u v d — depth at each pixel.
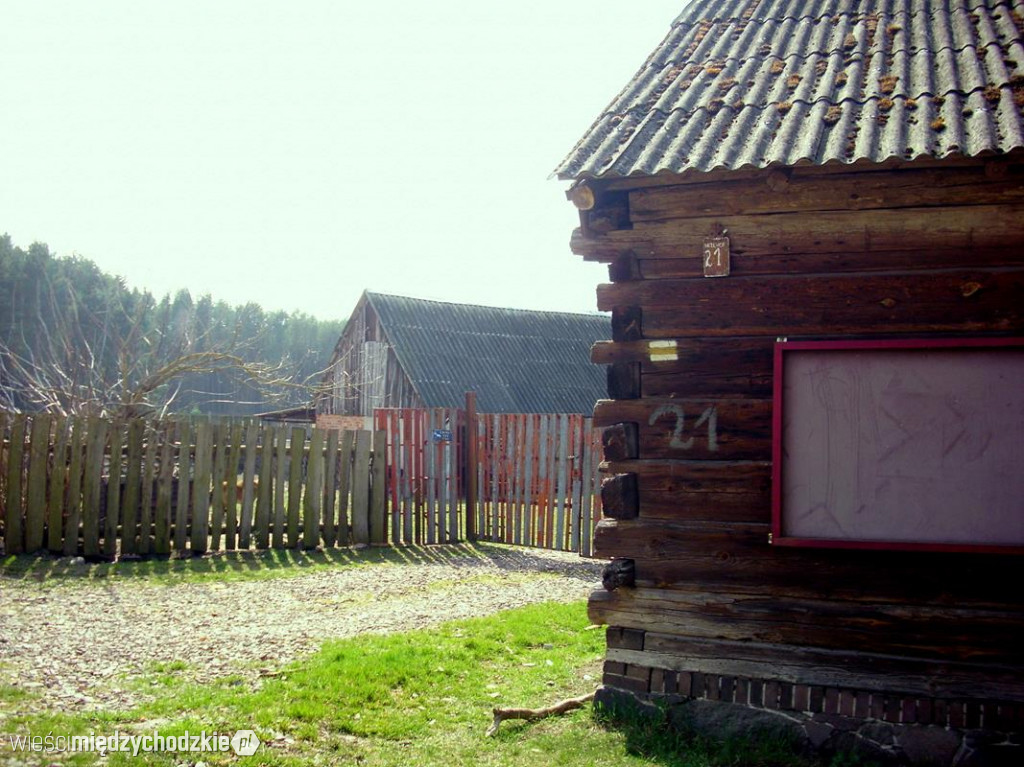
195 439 12.01
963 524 5.32
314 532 12.80
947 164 5.38
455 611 9.16
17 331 32.16
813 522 5.56
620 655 6.02
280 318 70.06
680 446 5.91
